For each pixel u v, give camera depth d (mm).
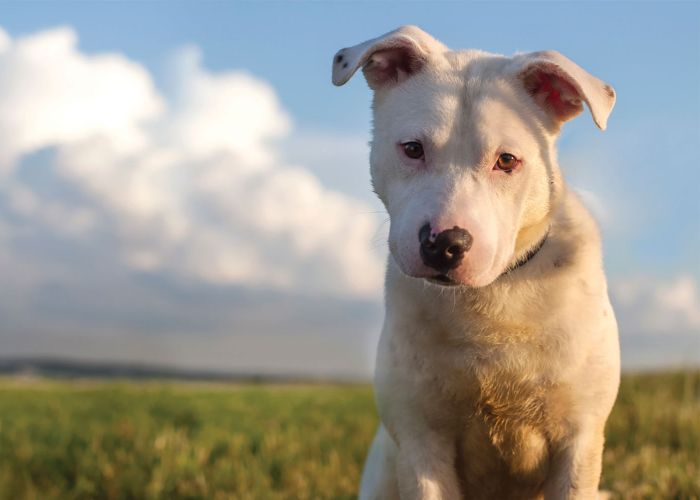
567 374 1040
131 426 1922
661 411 1694
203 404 2477
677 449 1546
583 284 1044
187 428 1936
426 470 1090
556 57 1034
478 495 1143
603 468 1445
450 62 1075
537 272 1033
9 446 1784
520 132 1019
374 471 1206
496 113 1016
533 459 1087
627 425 1692
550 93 1057
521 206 1015
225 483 1533
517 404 1054
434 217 969
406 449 1096
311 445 1760
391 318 1082
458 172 1000
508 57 1082
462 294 1031
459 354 1046
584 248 1052
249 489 1515
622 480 1348
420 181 1012
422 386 1066
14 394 2812
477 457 1106
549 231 1052
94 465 1623
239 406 2459
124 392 2854
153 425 1996
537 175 1025
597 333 1048
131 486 1536
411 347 1063
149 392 2865
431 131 1013
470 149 1005
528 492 1126
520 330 1030
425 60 1074
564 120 1062
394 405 1088
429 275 980
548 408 1056
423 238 969
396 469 1122
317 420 2174
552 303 1029
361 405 2600
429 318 1050
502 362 1037
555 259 1040
